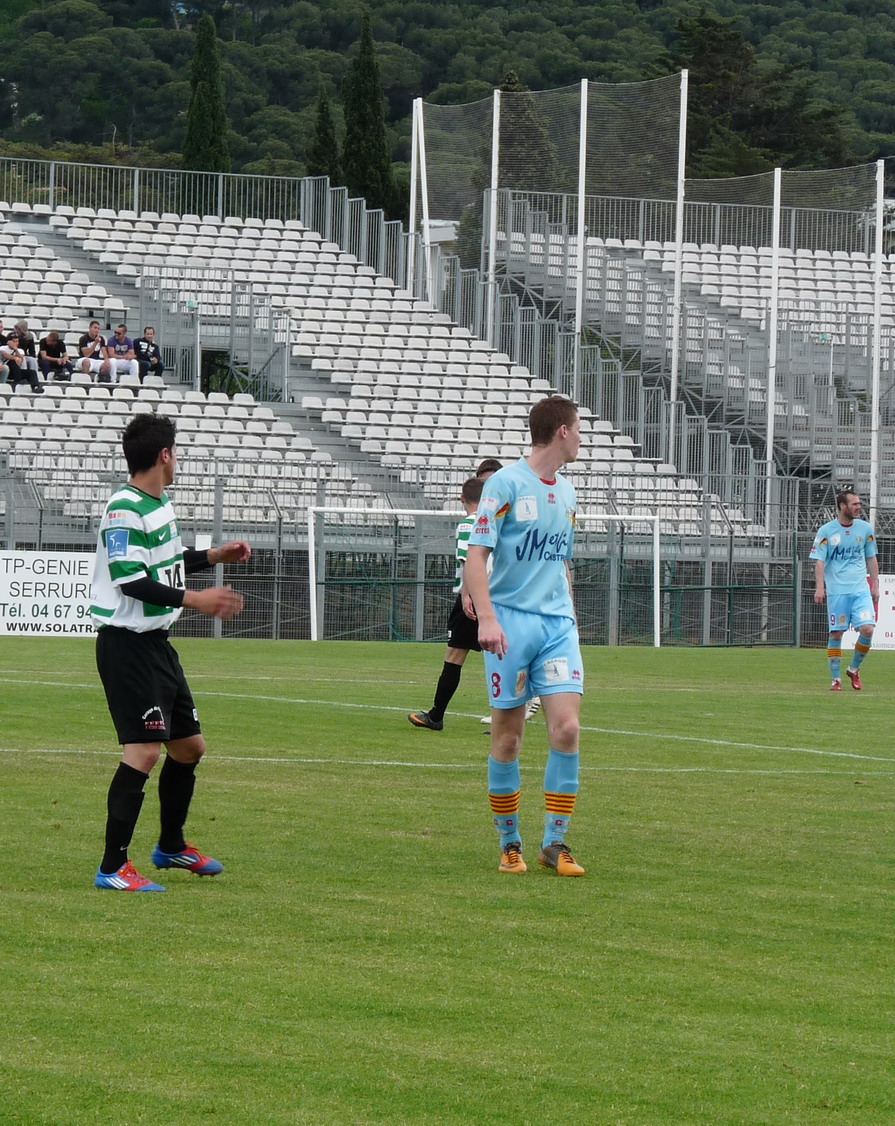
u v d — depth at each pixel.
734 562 71.94
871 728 33.59
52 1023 11.29
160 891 15.79
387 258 102.62
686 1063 10.80
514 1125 9.58
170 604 15.73
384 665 48.72
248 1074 10.34
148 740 15.82
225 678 42.12
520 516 17.69
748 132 199.00
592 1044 11.16
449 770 25.16
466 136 102.94
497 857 18.05
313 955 13.37
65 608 58.00
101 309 89.00
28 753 25.61
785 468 86.81
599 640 69.75
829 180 107.75
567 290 98.44
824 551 44.53
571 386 90.62
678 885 16.78
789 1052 11.10
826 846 19.22
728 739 30.69
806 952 13.98
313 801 21.67
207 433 76.75
